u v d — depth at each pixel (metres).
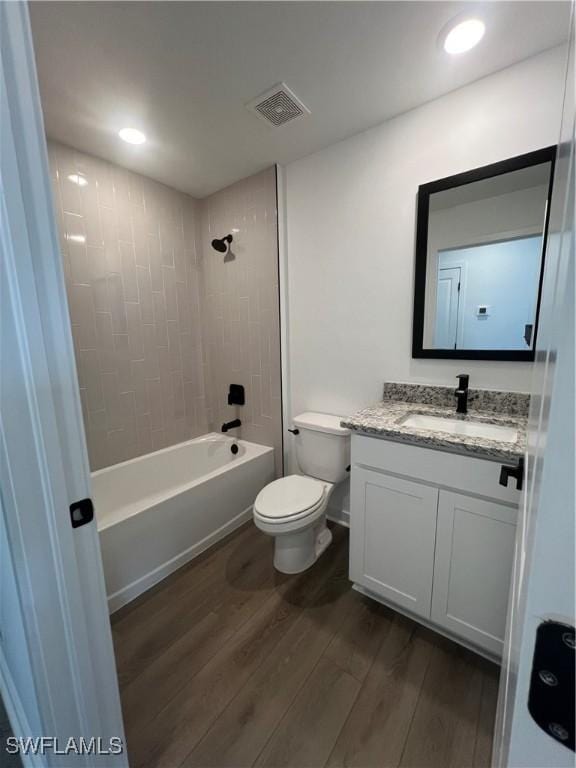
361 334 1.96
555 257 0.41
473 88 1.45
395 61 1.33
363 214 1.85
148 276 2.30
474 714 1.10
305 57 1.29
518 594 0.45
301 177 2.05
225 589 1.68
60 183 1.84
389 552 1.44
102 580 0.78
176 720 1.11
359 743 1.04
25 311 0.61
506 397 1.51
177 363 2.55
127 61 1.28
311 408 2.25
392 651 1.33
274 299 2.24
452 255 1.59
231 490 2.15
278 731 1.07
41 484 0.66
